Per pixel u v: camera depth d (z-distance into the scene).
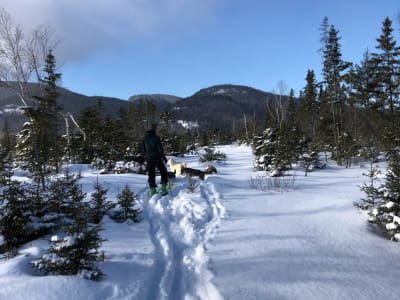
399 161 6.54
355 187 9.48
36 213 5.57
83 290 3.36
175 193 9.04
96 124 23.39
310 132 33.88
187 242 5.41
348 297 3.61
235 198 8.31
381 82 17.97
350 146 19.12
